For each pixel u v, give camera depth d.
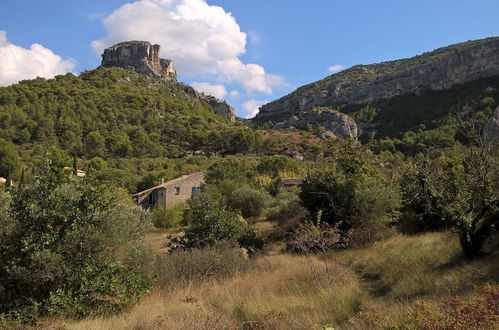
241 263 12.74
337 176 19.61
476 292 6.05
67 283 7.70
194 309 7.43
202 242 15.36
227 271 12.04
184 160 87.12
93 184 8.55
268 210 32.44
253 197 34.88
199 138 103.94
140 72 193.25
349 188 17.83
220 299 8.65
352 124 134.50
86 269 7.74
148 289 8.76
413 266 9.41
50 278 7.48
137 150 93.62
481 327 4.11
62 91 114.44
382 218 16.00
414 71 151.00
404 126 118.88
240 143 99.06
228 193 38.78
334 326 5.91
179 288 10.03
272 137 109.31
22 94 101.94
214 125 137.25
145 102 132.88
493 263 7.64
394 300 7.28
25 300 7.44
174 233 29.52
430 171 9.95
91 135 87.62
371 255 12.17
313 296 8.15
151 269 9.98
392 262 10.38
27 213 7.76
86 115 104.94
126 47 199.75
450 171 9.59
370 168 20.56
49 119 91.12
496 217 8.75
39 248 7.49
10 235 7.61
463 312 4.46
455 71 129.38
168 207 36.38
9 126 86.50
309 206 20.27
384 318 5.41
